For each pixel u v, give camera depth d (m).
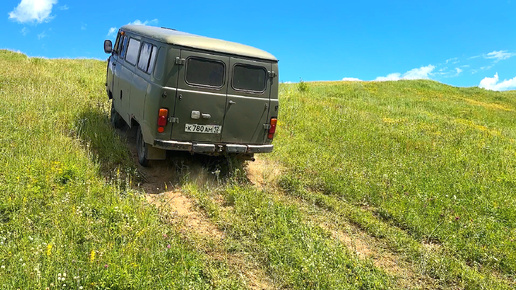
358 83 35.03
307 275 4.60
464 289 4.84
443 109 22.97
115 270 3.95
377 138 11.40
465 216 6.59
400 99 26.47
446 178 8.35
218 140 6.68
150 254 4.40
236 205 6.06
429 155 10.12
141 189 6.37
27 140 6.87
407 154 10.15
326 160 8.65
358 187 7.30
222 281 4.30
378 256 5.39
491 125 18.16
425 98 28.75
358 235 5.89
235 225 5.50
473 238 5.86
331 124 12.43
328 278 4.54
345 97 25.23
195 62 6.29
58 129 7.81
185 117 6.34
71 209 5.00
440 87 35.69
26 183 5.43
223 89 6.51
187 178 6.80
